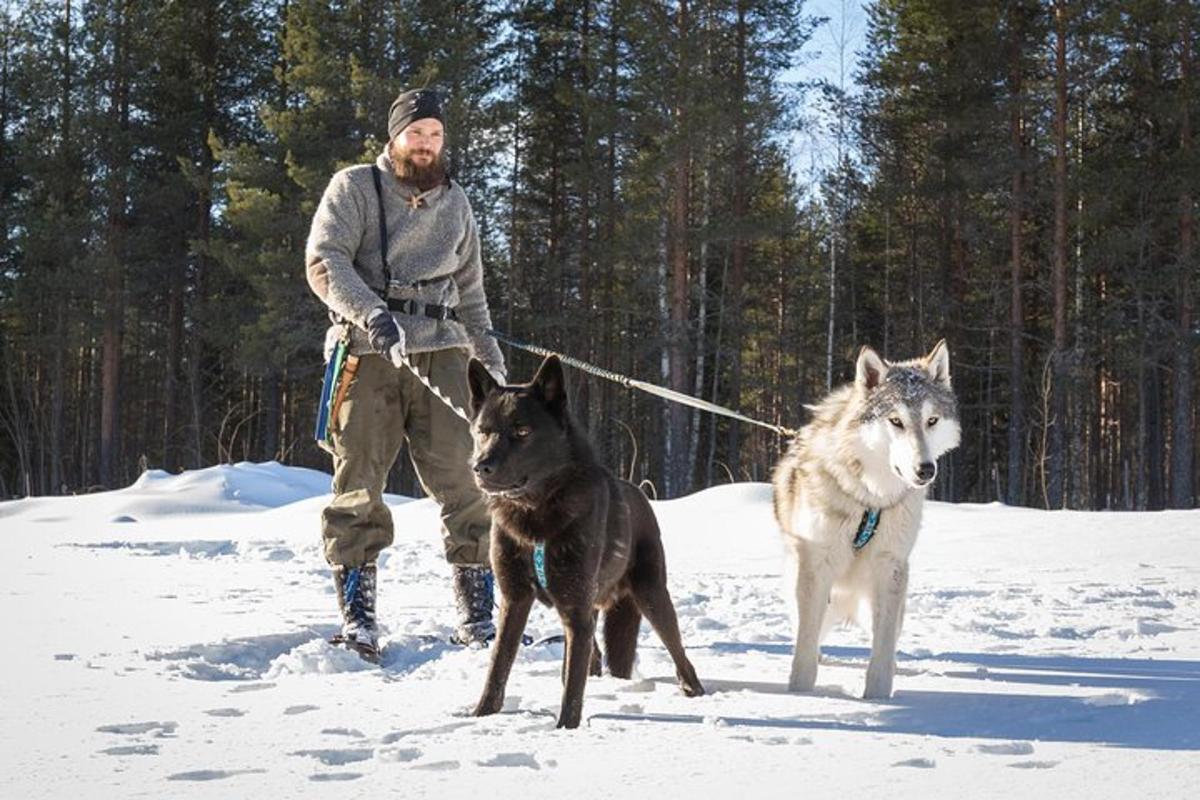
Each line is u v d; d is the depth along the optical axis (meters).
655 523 4.98
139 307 41.78
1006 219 37.19
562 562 4.29
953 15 31.58
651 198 31.25
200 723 3.92
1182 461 30.03
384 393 6.09
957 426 5.08
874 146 38.44
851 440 4.80
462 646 6.11
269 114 32.81
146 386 48.50
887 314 38.72
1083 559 10.53
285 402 42.47
